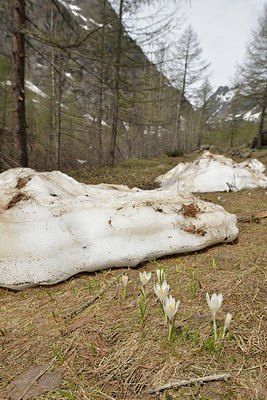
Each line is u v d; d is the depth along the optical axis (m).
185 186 5.68
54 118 14.36
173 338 1.27
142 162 14.08
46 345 1.31
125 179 7.97
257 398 0.95
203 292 1.70
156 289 1.35
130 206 2.32
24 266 1.85
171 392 1.00
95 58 5.48
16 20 5.21
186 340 1.26
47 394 1.03
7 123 14.73
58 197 2.29
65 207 2.16
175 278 1.92
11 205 2.11
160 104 23.55
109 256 2.03
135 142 22.44
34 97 18.08
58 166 11.27
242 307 1.51
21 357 1.24
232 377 1.05
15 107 5.60
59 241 1.97
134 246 2.12
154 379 1.06
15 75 5.50
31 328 1.45
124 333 1.35
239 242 2.61
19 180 2.41
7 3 6.15
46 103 16.91
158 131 24.47
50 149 12.70
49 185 2.47
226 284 1.78
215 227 2.48
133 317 1.47
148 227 2.24
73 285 1.90
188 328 1.35
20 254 1.88
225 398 0.97
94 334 1.36
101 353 1.22
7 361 1.22
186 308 1.53
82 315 1.53
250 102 22.36
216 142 44.56
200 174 5.84
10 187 2.31
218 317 1.43
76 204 2.23
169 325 1.24
